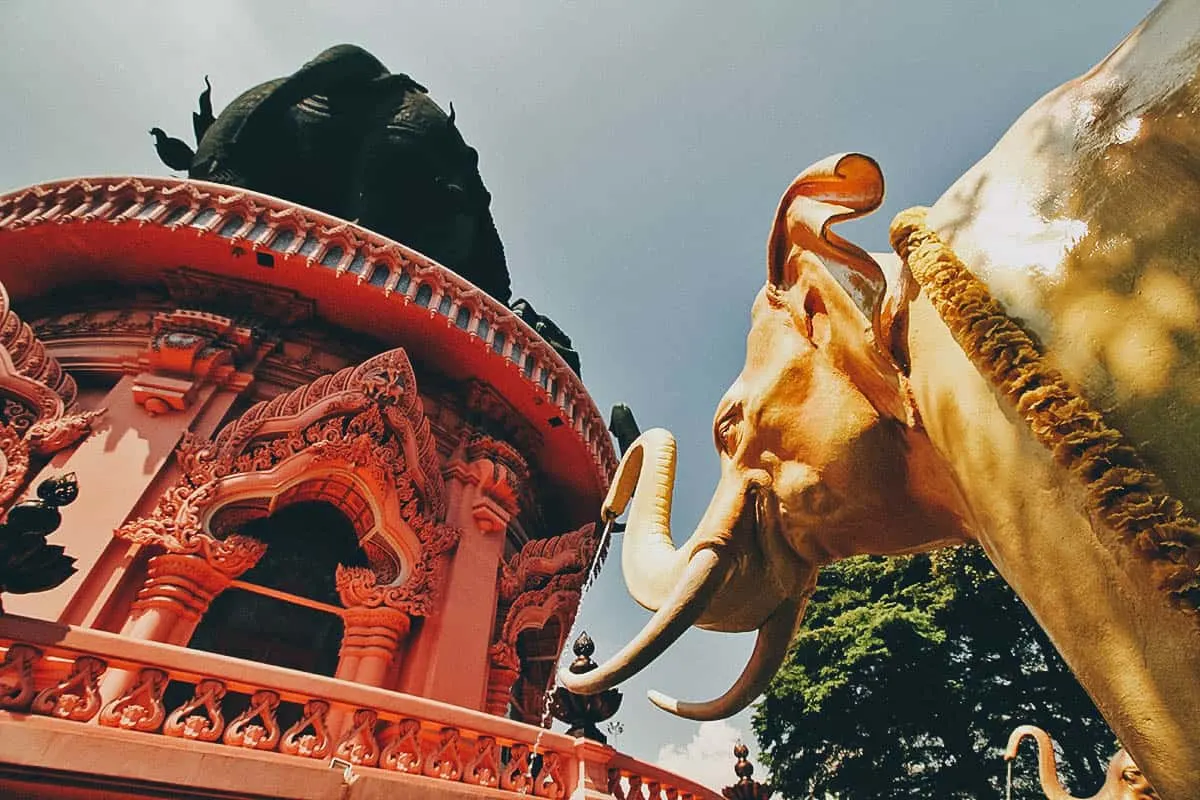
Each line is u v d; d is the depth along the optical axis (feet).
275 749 18.79
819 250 6.68
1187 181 3.68
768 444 7.57
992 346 4.08
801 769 73.51
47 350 35.22
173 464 30.40
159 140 52.85
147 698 17.51
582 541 44.73
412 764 20.25
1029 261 4.25
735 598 7.77
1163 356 3.50
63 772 14.83
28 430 29.58
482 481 39.37
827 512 7.00
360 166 51.65
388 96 56.54
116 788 15.33
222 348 35.04
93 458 29.32
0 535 16.33
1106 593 3.59
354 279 36.88
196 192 36.52
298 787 17.34
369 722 20.31
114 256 37.29
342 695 20.12
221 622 29.32
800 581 7.85
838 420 6.73
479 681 32.19
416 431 35.24
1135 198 3.89
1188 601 3.09
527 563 40.78
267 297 37.86
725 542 7.66
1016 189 4.66
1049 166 4.52
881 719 69.36
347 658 29.81
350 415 33.37
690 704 8.34
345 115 53.83
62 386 32.19
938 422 5.05
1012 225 4.51
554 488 50.98
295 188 51.75
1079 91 4.66
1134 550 3.30
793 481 7.22
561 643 43.06
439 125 55.83
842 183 6.53
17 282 38.55
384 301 38.04
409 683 30.25
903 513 6.61
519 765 22.79
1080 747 62.13
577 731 25.25
